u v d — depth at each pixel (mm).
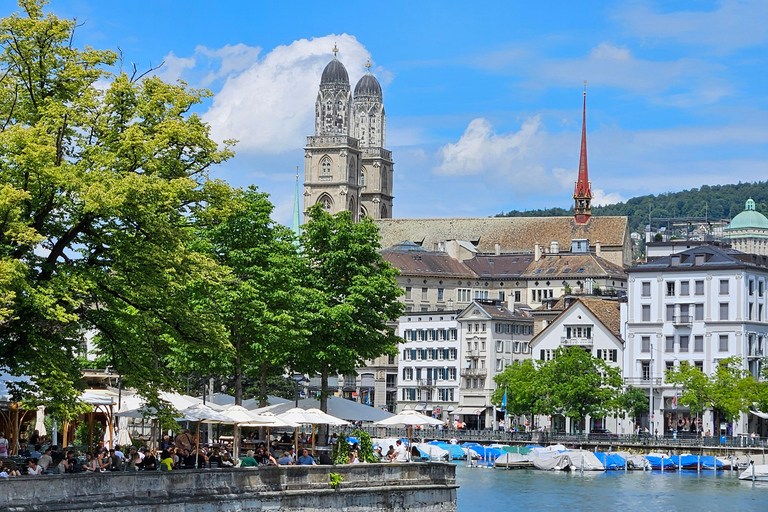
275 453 76812
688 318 168875
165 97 56031
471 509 91625
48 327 51844
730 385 147875
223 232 81000
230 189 57281
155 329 55938
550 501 98062
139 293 53312
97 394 63406
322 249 93562
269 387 151250
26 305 49156
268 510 55750
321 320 86750
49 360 50000
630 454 138875
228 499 53531
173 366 80500
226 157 57500
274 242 82000
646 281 172500
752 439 143875
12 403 58469
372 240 93312
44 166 49500
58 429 70000
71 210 52062
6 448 53406
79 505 46625
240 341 80438
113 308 53938
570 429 174500
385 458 75250
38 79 54188
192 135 55469
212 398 87375
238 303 77375
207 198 56938
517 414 168750
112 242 53156
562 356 156000
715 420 153875
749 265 166625
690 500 100312
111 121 55219
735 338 165625
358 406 85062
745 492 107750
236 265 80188
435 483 66312
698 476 126938
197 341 56656
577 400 153500
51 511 45375
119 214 50719
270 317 77875
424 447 138625
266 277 79312
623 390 170000
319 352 86750
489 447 143875
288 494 56844
